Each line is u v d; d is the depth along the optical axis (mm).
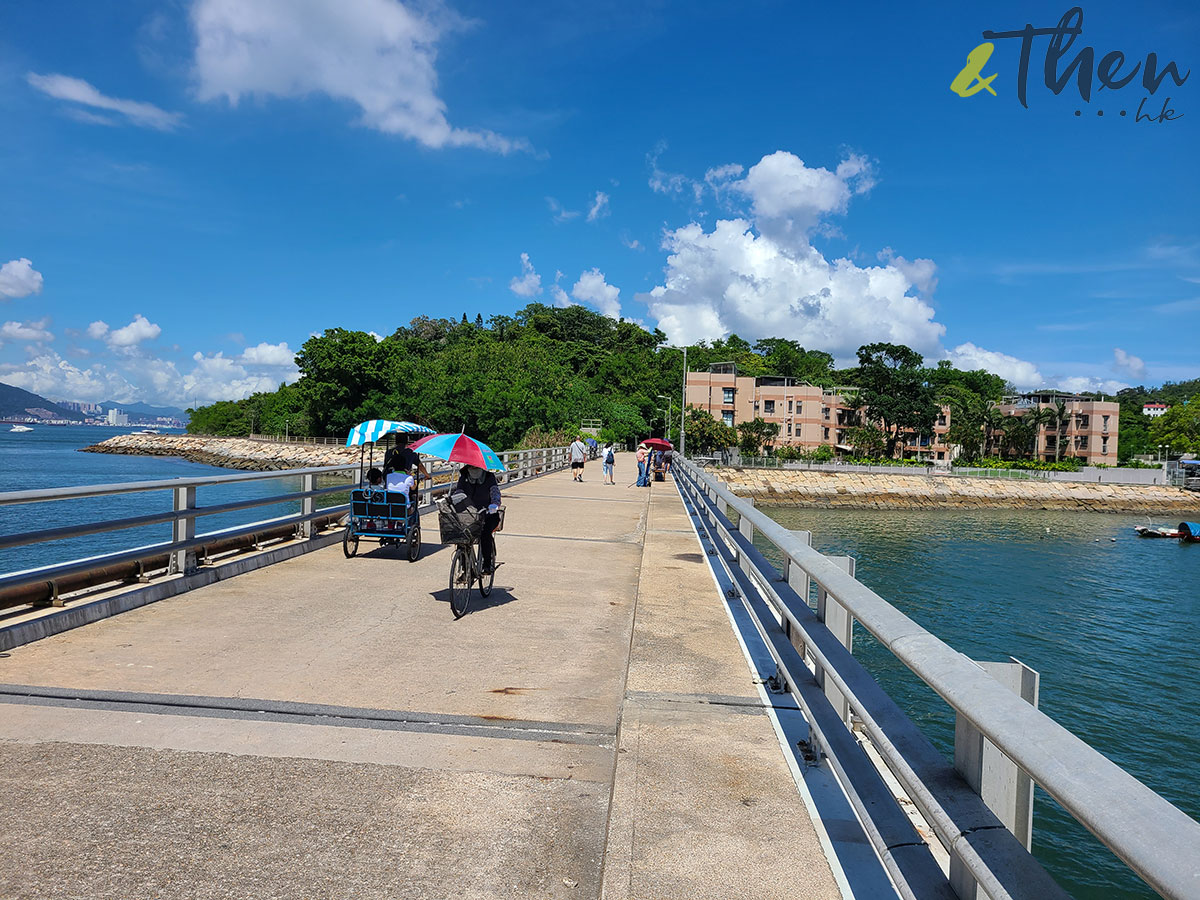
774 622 5027
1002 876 1666
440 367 91812
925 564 39969
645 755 4047
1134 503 79438
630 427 93250
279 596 8156
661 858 3057
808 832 3268
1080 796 1337
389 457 10938
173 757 4098
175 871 3062
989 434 106625
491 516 7965
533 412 82500
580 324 150000
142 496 47625
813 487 77062
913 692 17047
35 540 6289
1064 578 37312
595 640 6887
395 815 3555
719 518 8898
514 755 4293
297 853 3215
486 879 3080
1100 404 100688
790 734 4316
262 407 144375
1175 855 1121
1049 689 20078
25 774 3854
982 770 2045
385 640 6629
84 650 5969
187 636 6492
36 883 2957
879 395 96750
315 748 4281
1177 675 21500
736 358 141750
